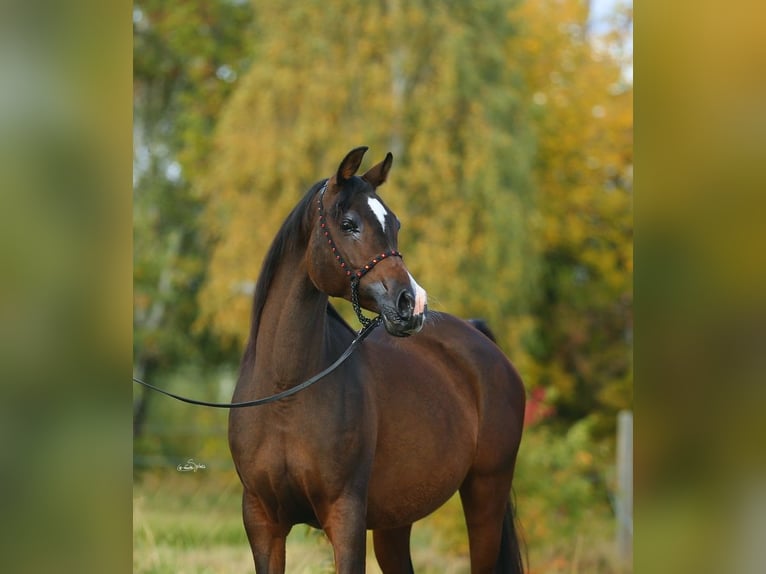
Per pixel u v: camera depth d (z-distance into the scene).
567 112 33.09
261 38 28.09
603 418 31.22
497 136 26.88
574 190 32.53
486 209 26.69
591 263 32.38
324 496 7.55
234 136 26.59
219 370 31.33
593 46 34.53
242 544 14.72
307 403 7.49
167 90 34.81
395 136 26.84
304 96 26.44
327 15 26.70
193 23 33.59
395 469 8.21
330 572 11.22
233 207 26.59
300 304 7.52
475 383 9.33
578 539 15.48
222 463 23.16
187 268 30.89
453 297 25.78
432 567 13.95
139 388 30.08
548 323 32.31
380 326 9.03
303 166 26.06
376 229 7.12
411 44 26.70
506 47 29.25
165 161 33.47
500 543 9.62
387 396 8.23
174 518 15.95
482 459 9.28
